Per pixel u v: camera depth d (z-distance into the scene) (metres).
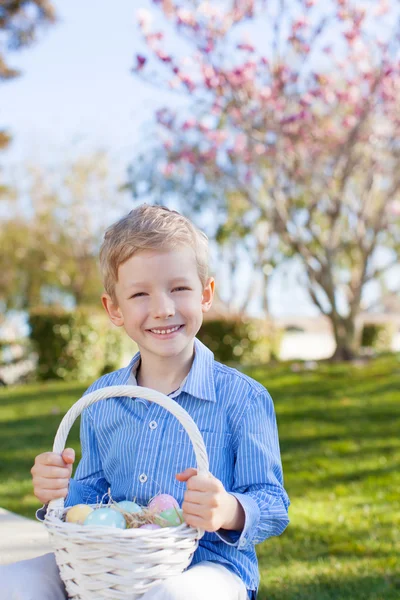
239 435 2.07
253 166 10.94
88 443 2.27
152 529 1.77
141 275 2.01
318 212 12.06
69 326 12.66
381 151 10.45
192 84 9.31
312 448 6.24
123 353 13.64
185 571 1.84
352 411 7.68
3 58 10.88
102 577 1.69
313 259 11.18
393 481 5.14
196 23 9.18
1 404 9.57
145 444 2.08
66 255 23.16
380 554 3.62
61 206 22.86
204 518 1.74
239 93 9.45
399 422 7.10
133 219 2.08
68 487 2.09
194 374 2.11
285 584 3.17
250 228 14.24
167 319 2.01
